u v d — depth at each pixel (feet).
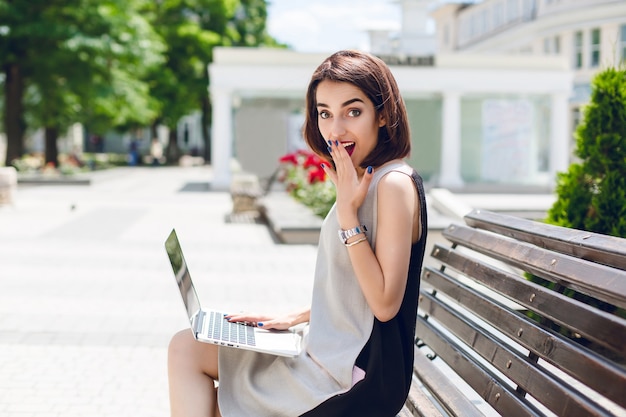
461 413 8.29
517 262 8.70
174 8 138.92
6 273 26.37
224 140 75.46
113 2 87.76
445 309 10.60
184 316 20.15
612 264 7.06
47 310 20.58
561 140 78.79
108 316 20.01
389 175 7.52
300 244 35.24
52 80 87.66
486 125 81.30
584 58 103.55
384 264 7.36
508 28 130.00
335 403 7.38
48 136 98.07
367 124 7.80
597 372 6.07
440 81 76.69
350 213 7.42
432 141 82.12
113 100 90.84
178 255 8.85
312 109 8.42
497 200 63.26
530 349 7.43
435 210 30.83
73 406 12.94
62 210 51.93
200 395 8.07
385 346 7.55
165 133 216.13
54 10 84.02
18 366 15.30
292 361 7.94
